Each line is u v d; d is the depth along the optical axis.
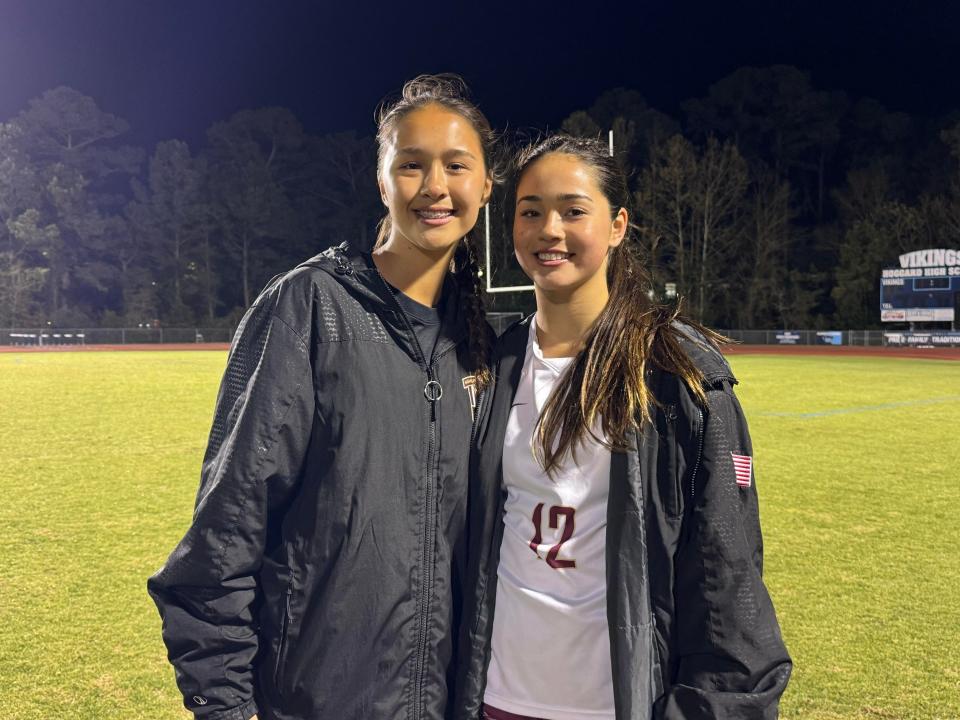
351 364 1.58
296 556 1.59
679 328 1.62
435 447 1.66
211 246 51.28
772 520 6.15
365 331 1.61
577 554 1.66
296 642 1.58
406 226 1.66
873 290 39.12
